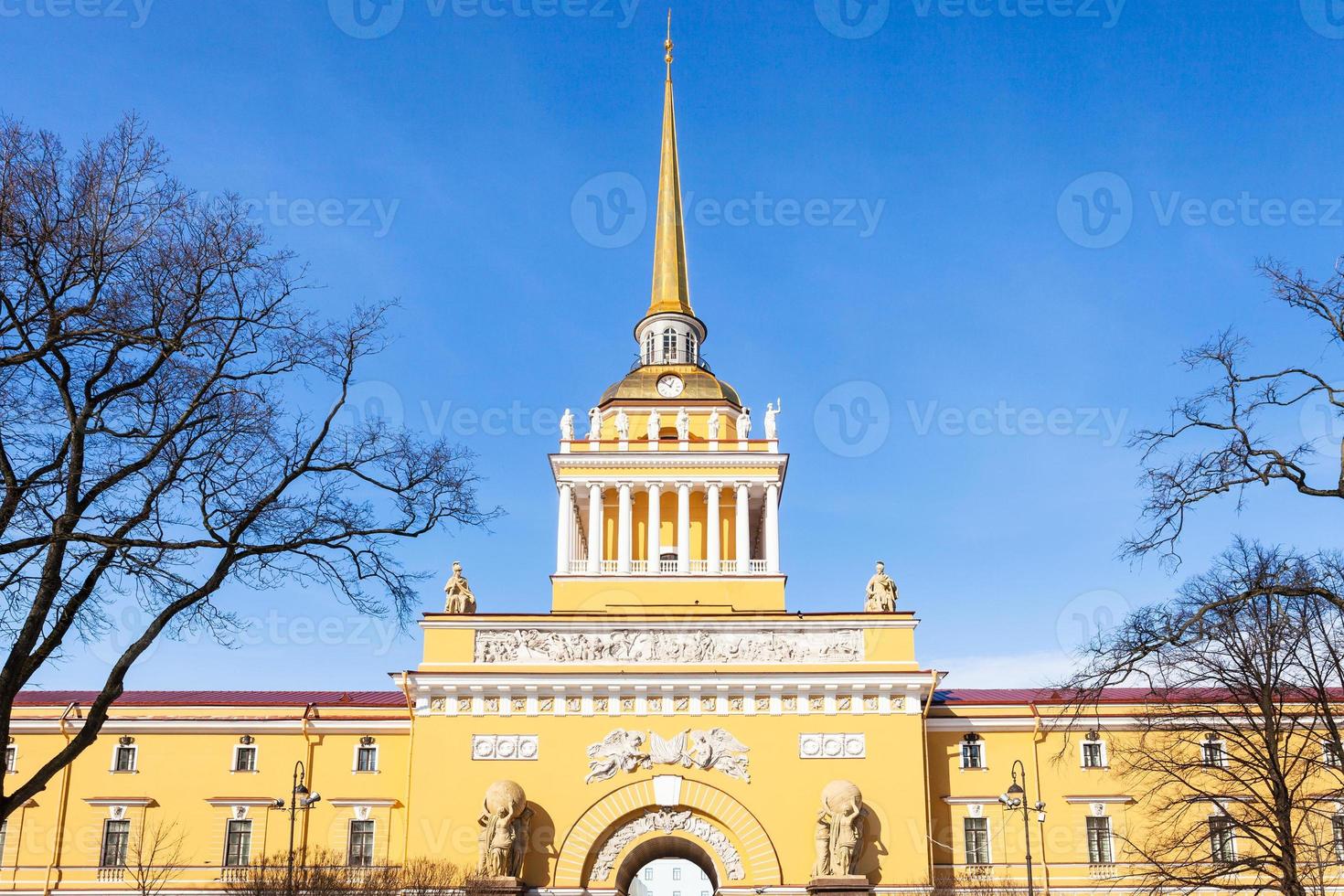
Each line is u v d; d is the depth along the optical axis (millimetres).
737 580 59469
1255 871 45656
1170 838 46312
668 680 50062
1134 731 52844
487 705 50062
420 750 49375
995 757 53219
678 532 61344
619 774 49094
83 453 21391
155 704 55375
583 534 66625
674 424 66312
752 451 62750
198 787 53781
